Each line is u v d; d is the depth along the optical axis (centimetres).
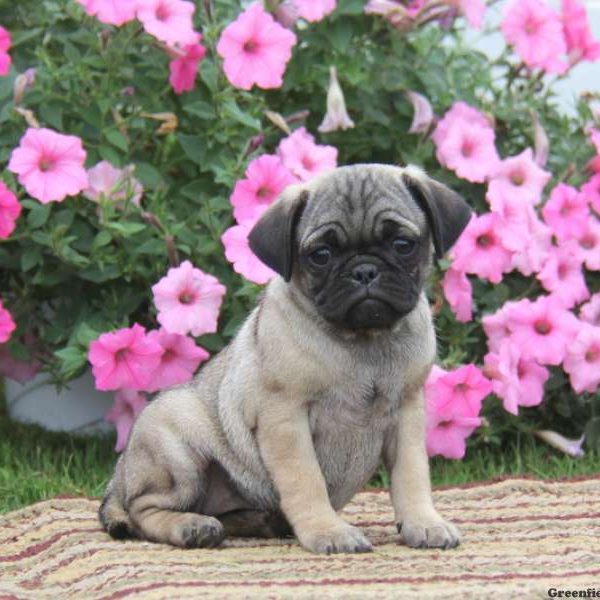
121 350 784
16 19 891
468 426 811
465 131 875
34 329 891
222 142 864
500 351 818
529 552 578
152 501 632
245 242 784
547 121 969
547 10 919
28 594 528
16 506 761
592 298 891
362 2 905
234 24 832
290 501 597
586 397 924
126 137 850
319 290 593
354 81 906
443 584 512
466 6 907
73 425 948
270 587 511
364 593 489
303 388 598
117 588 520
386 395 607
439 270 849
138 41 855
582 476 773
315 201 609
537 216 912
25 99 841
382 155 953
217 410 638
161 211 834
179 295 787
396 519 616
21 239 835
